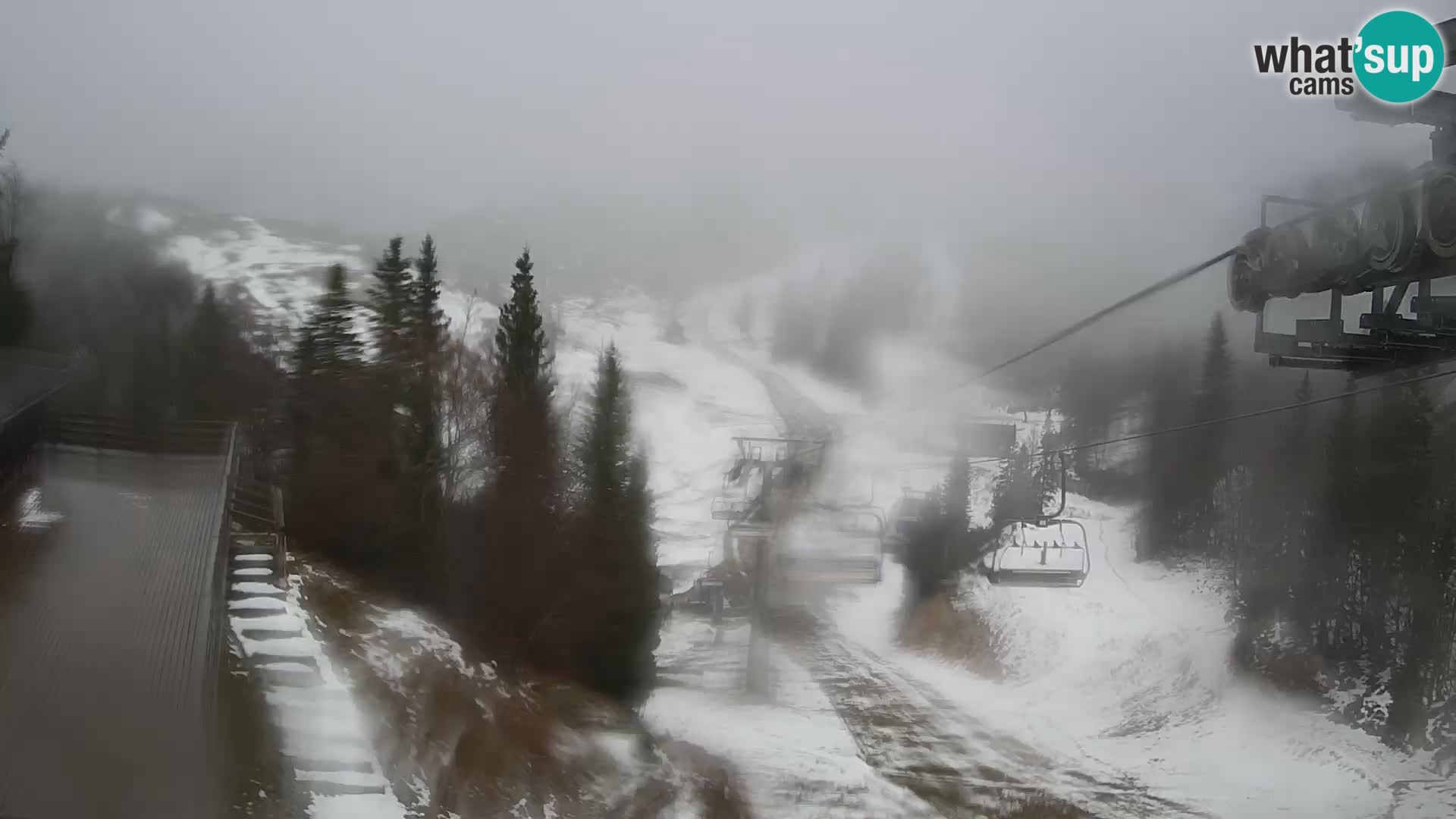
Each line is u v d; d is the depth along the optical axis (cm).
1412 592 5850
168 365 5978
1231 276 2028
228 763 1881
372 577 4216
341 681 2525
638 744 3906
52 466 3825
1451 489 6219
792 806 3816
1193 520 9031
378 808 1978
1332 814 4381
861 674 7406
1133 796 4591
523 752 3053
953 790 4447
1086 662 7062
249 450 4969
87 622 2148
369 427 4653
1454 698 5162
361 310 5203
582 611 4606
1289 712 5700
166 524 2977
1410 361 1777
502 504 4588
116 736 1688
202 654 1997
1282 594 6812
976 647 7938
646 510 5288
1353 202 1753
